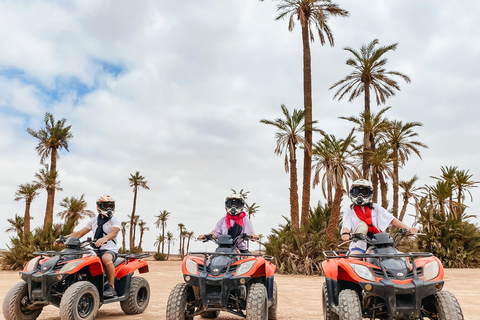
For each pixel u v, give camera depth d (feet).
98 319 24.79
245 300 21.86
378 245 18.51
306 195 92.53
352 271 17.74
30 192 140.97
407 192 157.17
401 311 16.80
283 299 36.65
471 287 49.34
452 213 111.45
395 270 17.34
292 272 76.74
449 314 16.44
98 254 25.64
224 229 24.50
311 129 93.91
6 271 83.15
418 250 99.76
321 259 75.05
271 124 94.68
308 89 102.42
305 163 93.76
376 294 16.92
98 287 24.26
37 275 22.36
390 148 122.83
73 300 21.62
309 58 103.96
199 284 20.49
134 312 27.07
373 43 128.57
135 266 27.27
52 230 92.63
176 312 20.29
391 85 127.13
